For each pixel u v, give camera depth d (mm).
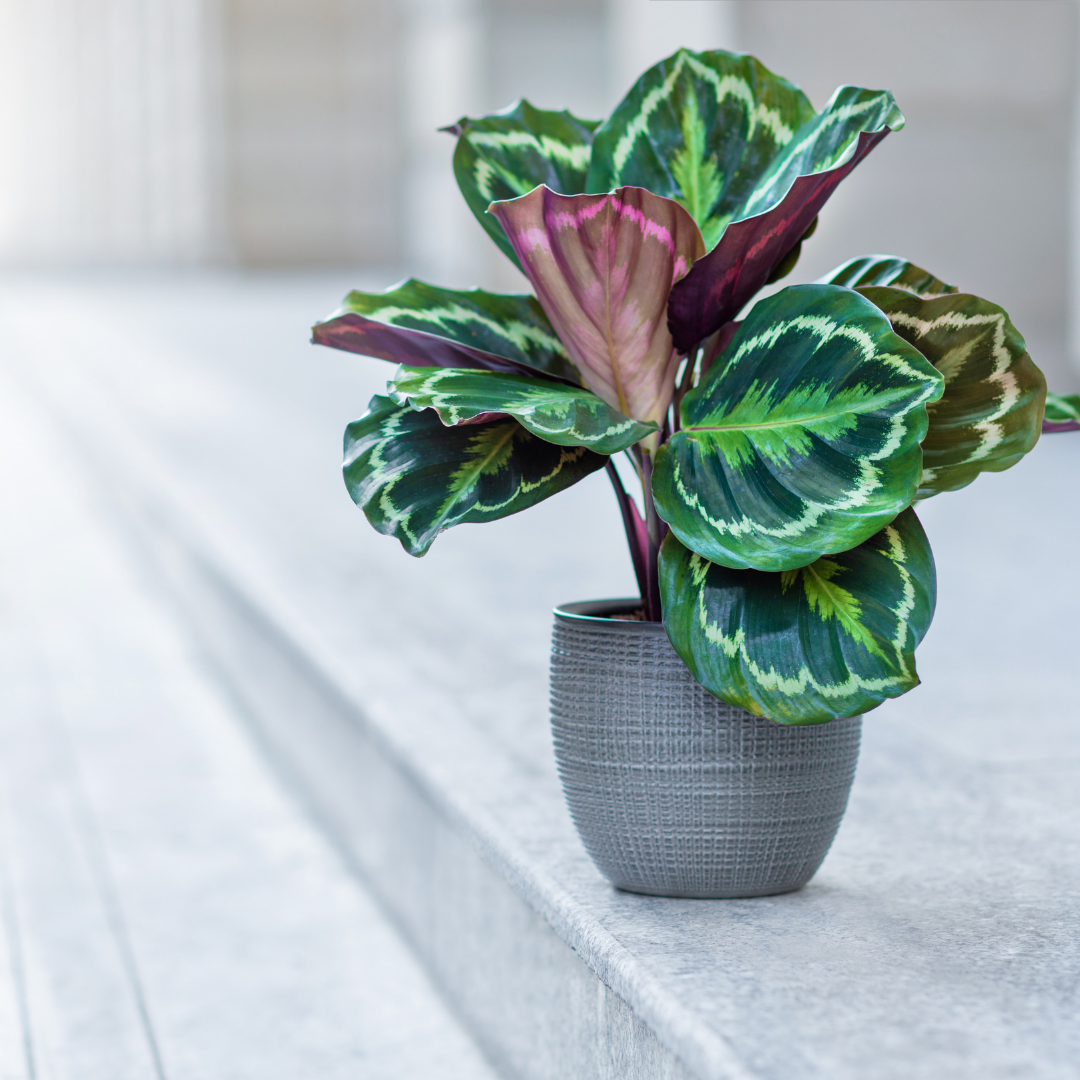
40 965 2439
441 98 16594
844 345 1397
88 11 35094
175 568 5172
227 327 14656
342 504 5059
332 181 28656
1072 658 3164
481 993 2117
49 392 10219
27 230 37938
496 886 2016
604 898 1649
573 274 1465
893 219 7832
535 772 2254
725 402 1473
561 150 1697
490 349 1646
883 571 1444
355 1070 2076
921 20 7582
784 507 1368
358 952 2498
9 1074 2084
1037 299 8000
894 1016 1293
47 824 3135
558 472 1516
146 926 2604
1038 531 4746
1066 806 2123
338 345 1623
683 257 1457
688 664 1450
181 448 6441
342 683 2906
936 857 1858
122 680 4312
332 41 28516
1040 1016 1293
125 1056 2133
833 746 1607
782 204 1374
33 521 6801
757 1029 1258
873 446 1349
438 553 4387
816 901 1648
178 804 3270
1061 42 7812
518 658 3082
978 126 7797
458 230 16375
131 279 29984
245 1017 2256
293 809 3246
